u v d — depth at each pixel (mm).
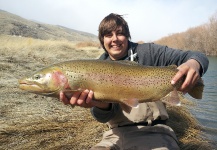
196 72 747
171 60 935
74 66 792
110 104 866
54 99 1773
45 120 1356
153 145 857
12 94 1793
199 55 820
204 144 1224
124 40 976
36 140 1143
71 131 1248
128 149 880
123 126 945
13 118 1373
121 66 803
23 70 2645
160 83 785
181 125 1440
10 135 1172
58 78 787
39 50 4582
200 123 1562
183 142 1247
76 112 1532
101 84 781
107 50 1016
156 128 914
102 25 982
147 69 804
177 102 771
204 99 2197
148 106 923
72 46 6250
